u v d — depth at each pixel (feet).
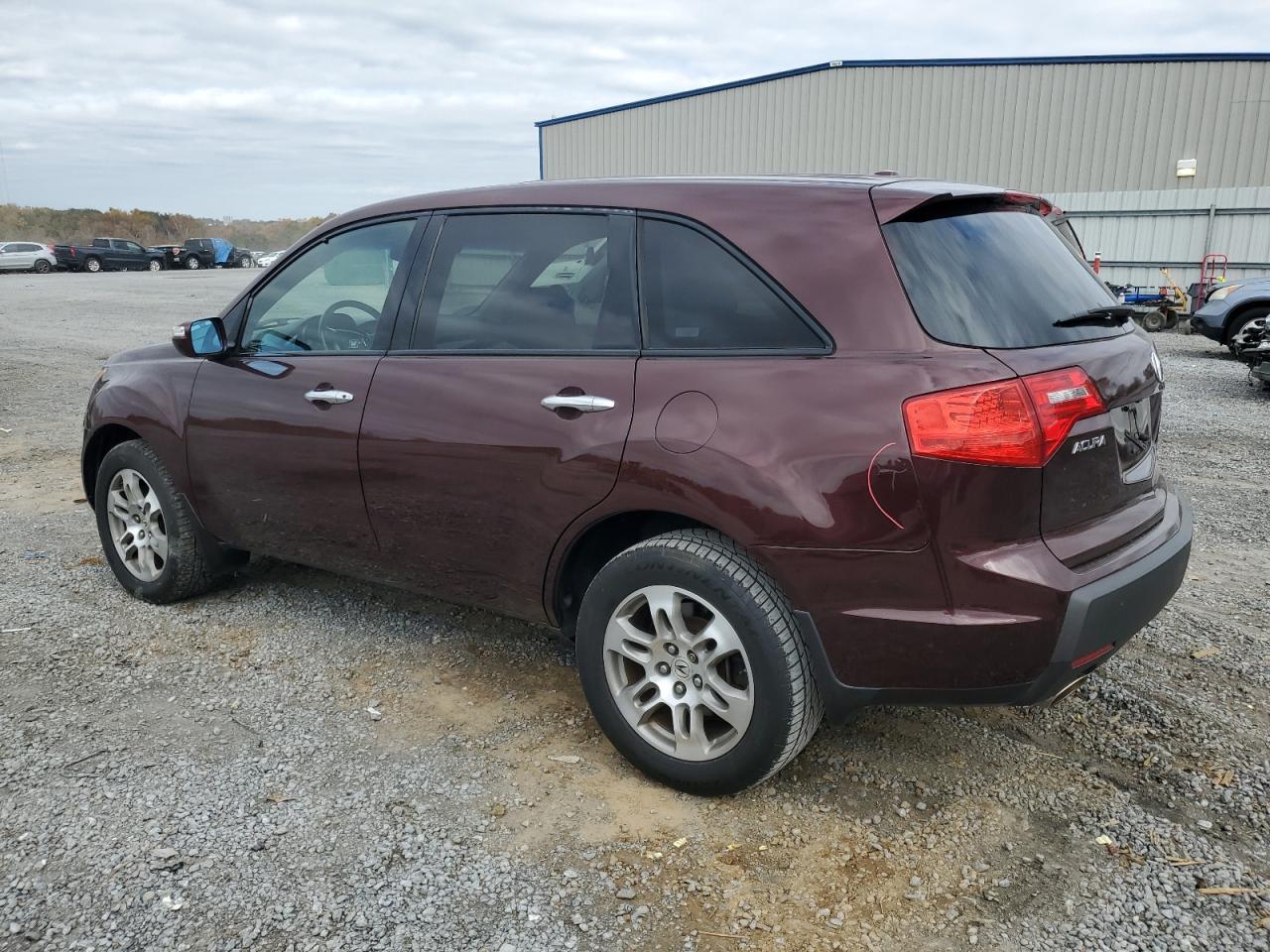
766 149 94.22
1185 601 14.49
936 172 85.46
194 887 8.09
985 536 7.89
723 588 8.66
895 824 9.03
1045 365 8.13
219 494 13.01
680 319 9.25
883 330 8.25
